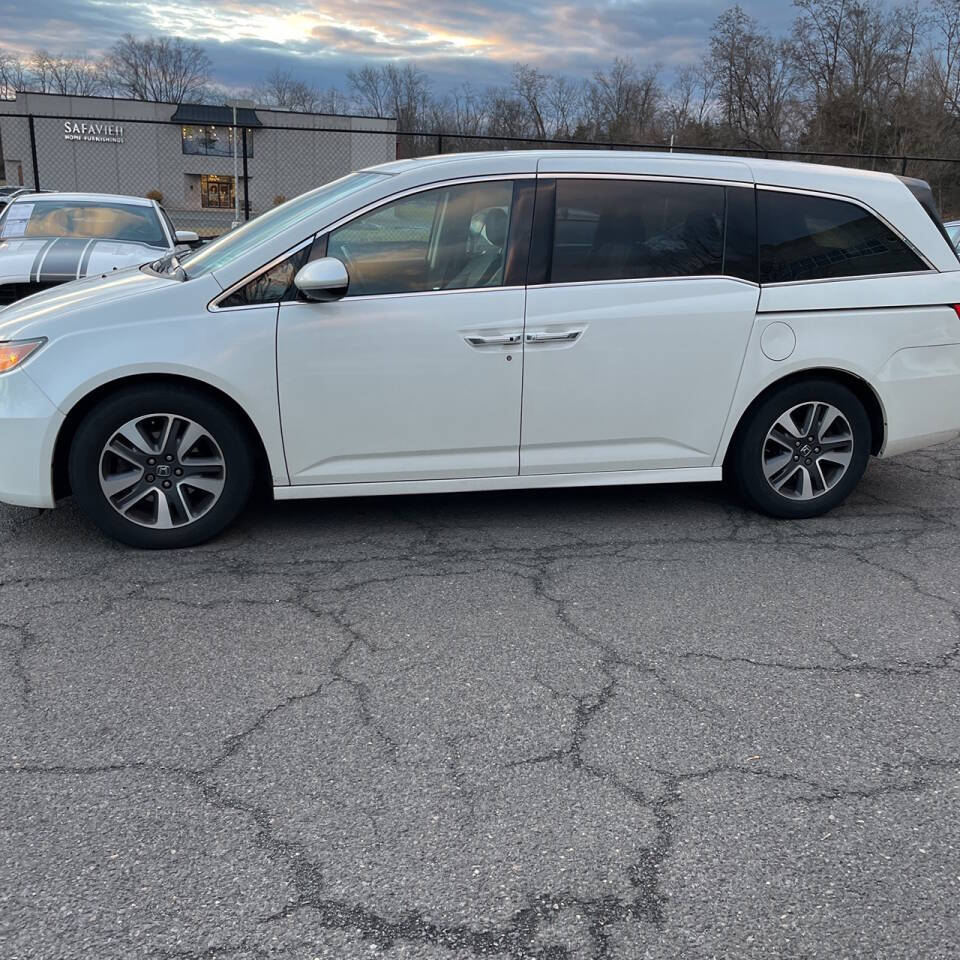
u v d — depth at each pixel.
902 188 4.48
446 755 2.58
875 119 45.44
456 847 2.19
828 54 49.50
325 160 48.34
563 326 4.04
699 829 2.28
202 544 4.13
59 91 66.12
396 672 3.05
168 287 3.84
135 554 4.00
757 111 51.62
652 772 2.52
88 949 1.86
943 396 4.59
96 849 2.17
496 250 4.02
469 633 3.34
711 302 4.19
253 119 47.22
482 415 4.08
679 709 2.85
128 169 47.38
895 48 46.78
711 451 4.40
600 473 4.32
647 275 4.15
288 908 1.99
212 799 2.36
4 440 3.74
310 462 4.01
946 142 39.12
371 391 3.95
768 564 4.06
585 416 4.18
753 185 4.26
